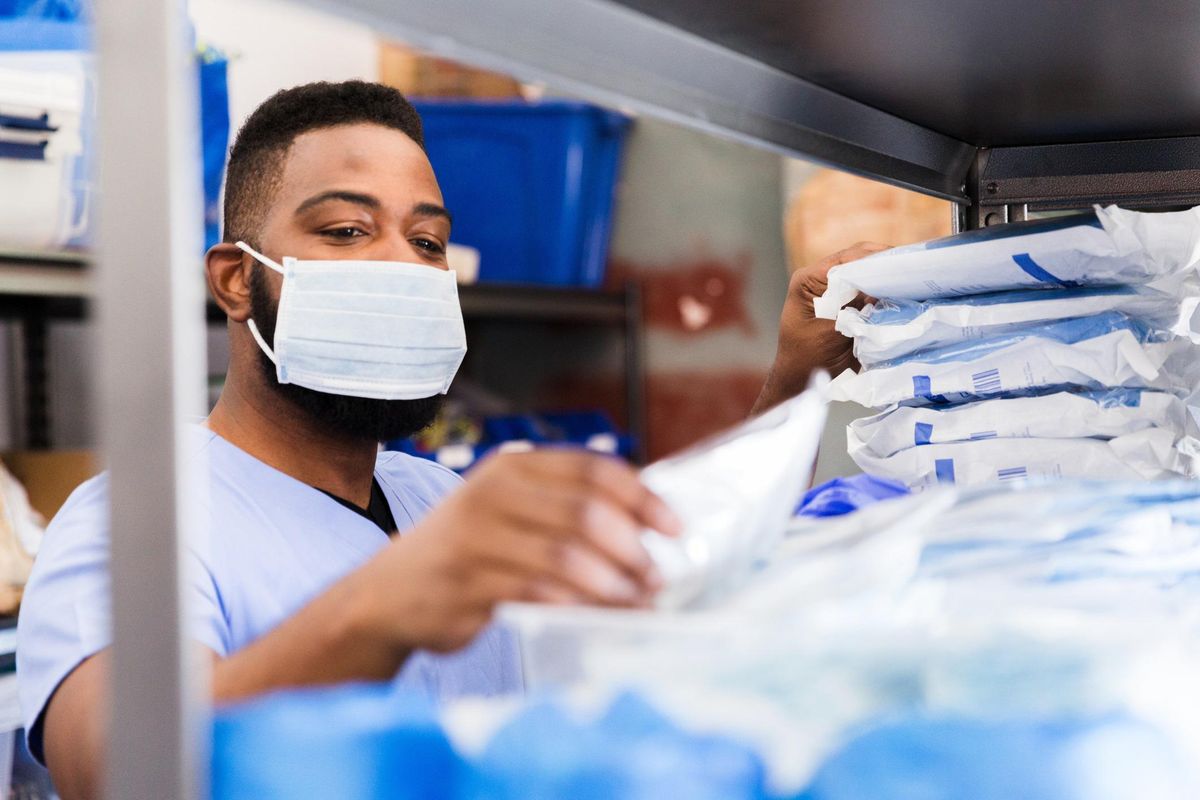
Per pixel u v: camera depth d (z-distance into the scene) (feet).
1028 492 2.07
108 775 1.44
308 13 1.63
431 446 10.50
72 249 6.59
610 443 11.65
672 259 12.29
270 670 1.69
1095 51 2.65
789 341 3.59
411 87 11.09
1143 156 3.54
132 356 1.43
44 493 7.03
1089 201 3.59
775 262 11.66
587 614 1.42
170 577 1.42
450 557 1.53
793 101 2.78
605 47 2.13
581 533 1.50
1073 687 1.35
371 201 4.01
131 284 1.43
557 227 11.05
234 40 10.14
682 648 1.38
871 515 1.90
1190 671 1.38
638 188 12.39
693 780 1.29
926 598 1.70
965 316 2.97
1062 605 1.74
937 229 9.91
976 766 1.28
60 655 2.98
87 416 9.04
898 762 1.29
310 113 4.03
